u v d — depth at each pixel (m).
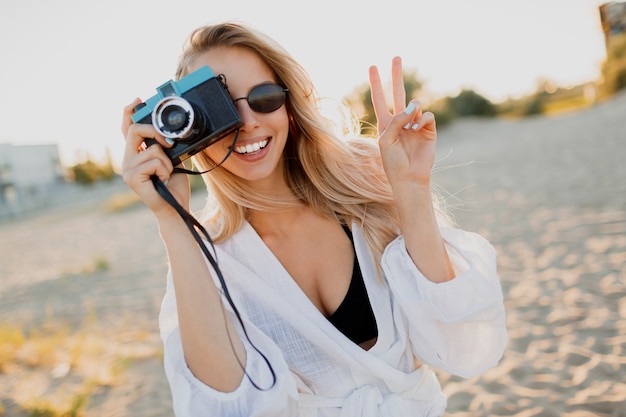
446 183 12.12
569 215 6.90
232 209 1.57
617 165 9.55
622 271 4.56
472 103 43.12
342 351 1.43
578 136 15.81
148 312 6.06
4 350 5.09
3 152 51.78
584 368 3.22
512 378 3.30
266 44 1.48
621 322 3.67
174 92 1.33
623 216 6.21
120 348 4.91
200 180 22.31
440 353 1.44
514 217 7.52
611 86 29.31
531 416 2.87
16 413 3.77
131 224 16.55
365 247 1.58
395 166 1.41
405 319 1.52
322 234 1.61
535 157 13.70
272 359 1.33
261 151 1.45
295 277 1.60
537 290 4.59
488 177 11.97
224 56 1.45
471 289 1.39
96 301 7.01
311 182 1.65
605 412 2.78
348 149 1.65
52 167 56.78
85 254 11.94
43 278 9.69
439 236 1.44
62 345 5.18
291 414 1.32
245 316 1.41
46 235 19.14
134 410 3.64
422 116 1.39
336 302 1.57
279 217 1.62
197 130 1.29
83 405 3.78
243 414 1.25
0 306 8.00
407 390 1.50
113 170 61.47
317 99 1.79
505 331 1.45
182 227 1.31
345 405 1.46
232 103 1.34
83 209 30.42
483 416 2.97
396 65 1.45
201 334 1.26
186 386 1.26
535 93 55.03
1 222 36.41
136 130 1.31
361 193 1.61
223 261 1.51
